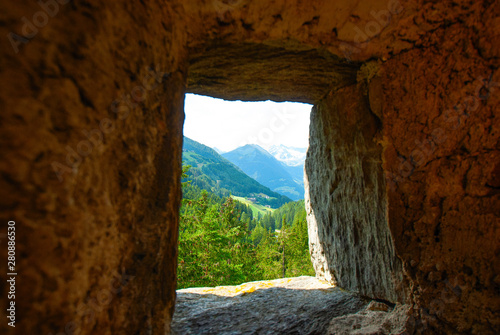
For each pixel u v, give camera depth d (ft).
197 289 10.36
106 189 3.47
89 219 3.11
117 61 3.70
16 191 2.28
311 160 11.59
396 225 6.83
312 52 6.79
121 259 3.85
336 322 7.50
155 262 4.78
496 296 5.67
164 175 5.06
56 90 2.70
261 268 69.46
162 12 4.91
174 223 5.49
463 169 6.18
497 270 5.70
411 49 6.70
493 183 5.88
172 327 7.45
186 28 5.75
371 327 7.00
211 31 5.94
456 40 6.25
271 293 9.76
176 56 5.52
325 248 10.77
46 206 2.52
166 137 5.13
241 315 8.25
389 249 7.36
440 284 6.31
